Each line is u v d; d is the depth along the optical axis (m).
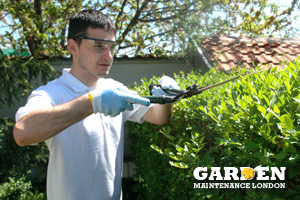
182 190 2.48
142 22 9.93
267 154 1.16
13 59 6.27
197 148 1.83
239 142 1.39
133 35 9.97
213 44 7.57
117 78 7.95
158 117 2.06
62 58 7.58
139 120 2.18
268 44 7.48
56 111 1.37
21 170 5.71
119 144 2.00
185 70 8.12
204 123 2.02
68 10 8.77
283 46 7.50
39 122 1.36
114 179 1.93
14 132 1.39
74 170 1.76
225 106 1.47
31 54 8.43
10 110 7.46
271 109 1.26
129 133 5.61
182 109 2.44
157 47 9.48
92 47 1.74
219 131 1.60
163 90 1.85
